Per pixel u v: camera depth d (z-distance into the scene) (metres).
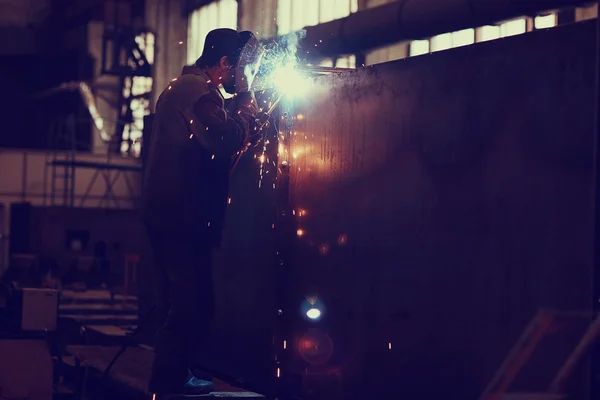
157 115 4.59
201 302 4.60
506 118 3.36
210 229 4.59
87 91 22.91
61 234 14.30
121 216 14.52
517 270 3.28
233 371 5.45
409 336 3.87
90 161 19.72
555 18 9.28
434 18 9.07
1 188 19.34
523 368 3.18
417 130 3.86
